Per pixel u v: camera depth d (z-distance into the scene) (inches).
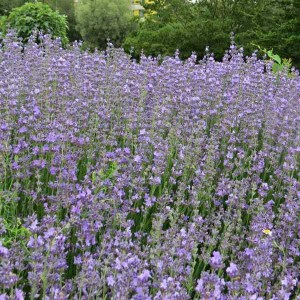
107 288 98.3
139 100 206.7
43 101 184.4
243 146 190.1
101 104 193.0
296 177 176.6
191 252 109.9
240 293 100.0
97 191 122.0
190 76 236.4
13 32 288.8
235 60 264.4
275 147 191.2
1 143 136.1
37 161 139.3
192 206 139.9
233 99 207.6
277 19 737.6
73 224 112.0
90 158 153.9
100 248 111.1
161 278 95.0
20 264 96.7
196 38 707.4
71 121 160.1
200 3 858.1
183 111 195.6
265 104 221.6
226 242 113.6
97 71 231.9
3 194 124.3
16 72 219.5
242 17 810.2
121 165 143.8
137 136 186.4
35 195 129.9
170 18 887.7
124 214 120.4
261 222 125.9
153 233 113.4
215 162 171.9
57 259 94.2
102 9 1262.3
